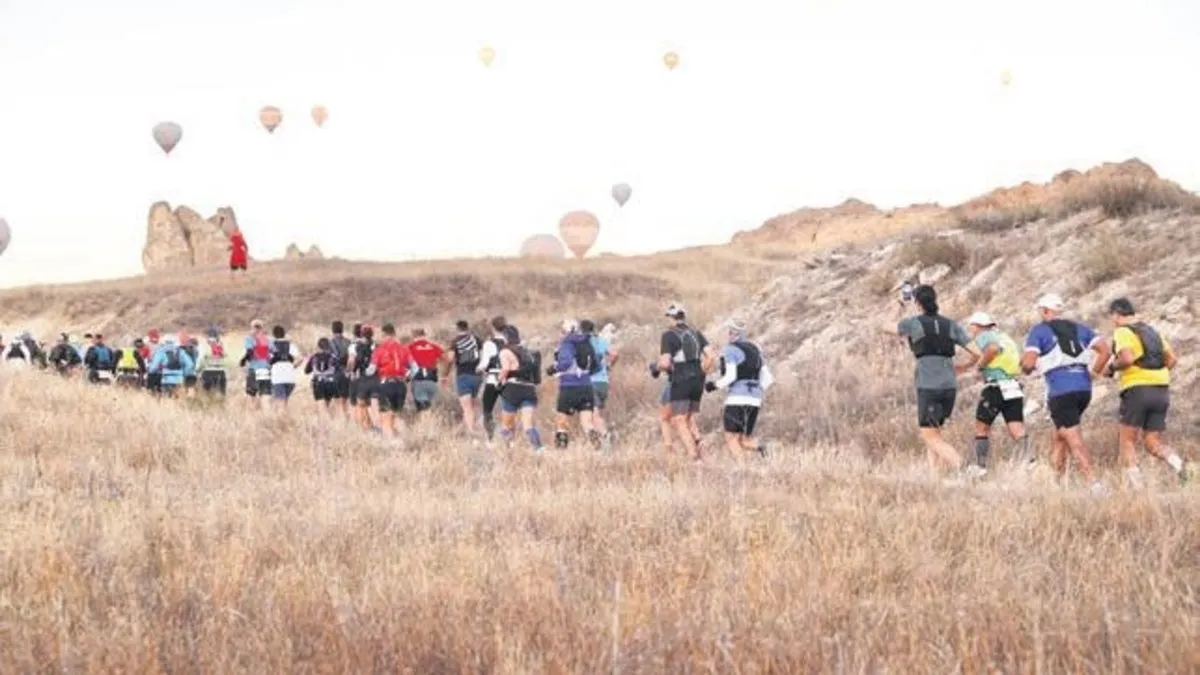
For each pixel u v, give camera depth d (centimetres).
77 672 612
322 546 941
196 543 940
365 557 890
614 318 4081
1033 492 1158
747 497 1133
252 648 641
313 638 661
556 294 5600
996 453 1711
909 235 2875
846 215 9600
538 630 671
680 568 794
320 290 5678
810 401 2147
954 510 1038
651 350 2897
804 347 2561
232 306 5547
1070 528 979
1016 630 646
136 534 941
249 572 820
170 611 737
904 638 642
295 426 1870
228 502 1154
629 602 709
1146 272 2164
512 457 1576
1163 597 696
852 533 926
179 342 2717
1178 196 2422
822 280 2878
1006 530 963
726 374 1522
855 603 726
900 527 948
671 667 610
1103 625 644
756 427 2145
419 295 5572
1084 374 1304
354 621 668
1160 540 895
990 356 1386
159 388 2691
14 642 647
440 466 1485
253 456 1603
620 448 1755
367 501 1139
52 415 1803
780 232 10119
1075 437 1300
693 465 1420
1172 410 1767
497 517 1066
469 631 660
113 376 3061
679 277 5991
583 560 882
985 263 2517
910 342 1374
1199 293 2019
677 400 1588
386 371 1953
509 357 1816
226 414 1988
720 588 748
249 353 2553
